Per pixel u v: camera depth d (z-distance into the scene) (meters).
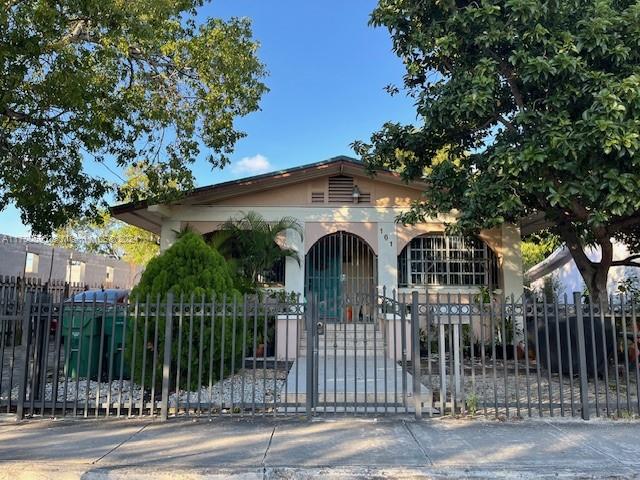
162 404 6.69
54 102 9.84
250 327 11.02
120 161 12.42
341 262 13.00
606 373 6.89
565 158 7.70
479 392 8.54
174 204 12.98
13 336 7.12
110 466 4.96
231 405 6.90
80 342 7.08
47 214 11.96
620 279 16.25
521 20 7.71
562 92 7.76
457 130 9.80
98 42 11.12
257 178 12.67
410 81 10.06
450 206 9.84
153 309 7.73
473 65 8.79
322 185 13.24
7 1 8.81
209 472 4.84
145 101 12.02
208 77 12.25
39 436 5.94
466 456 5.27
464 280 13.56
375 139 10.51
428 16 9.05
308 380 6.82
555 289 19.83
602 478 4.75
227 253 12.29
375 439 5.84
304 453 5.36
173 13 11.55
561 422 6.56
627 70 7.79
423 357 12.08
